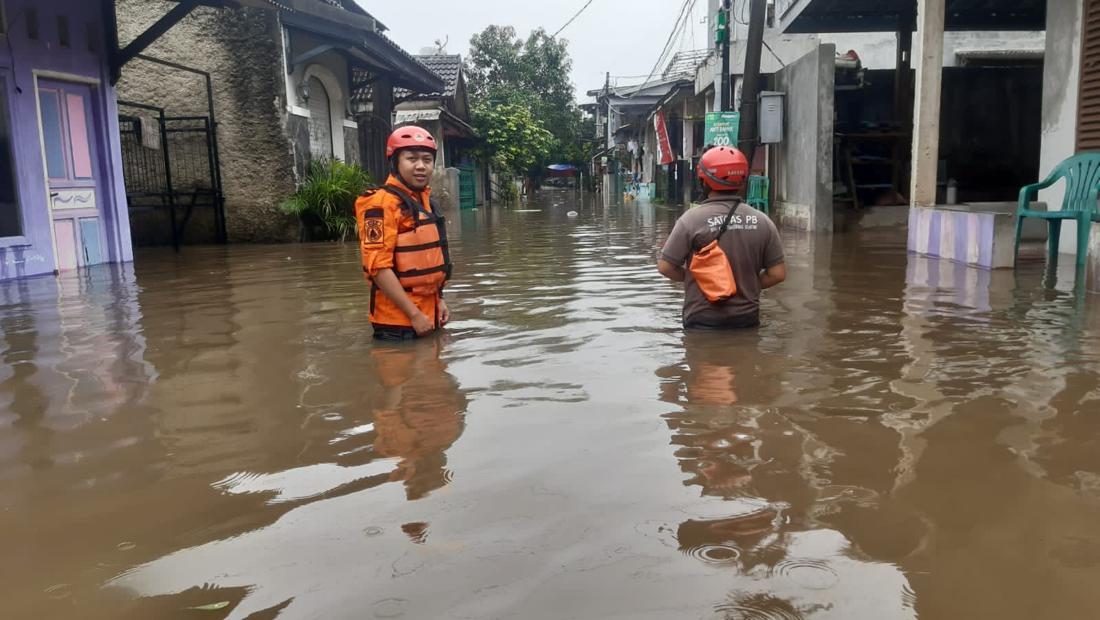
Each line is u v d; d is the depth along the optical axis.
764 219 5.06
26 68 9.41
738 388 3.68
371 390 3.79
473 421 3.27
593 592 1.92
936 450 2.84
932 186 9.70
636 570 2.03
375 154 19.27
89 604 1.94
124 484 2.71
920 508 2.36
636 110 36.88
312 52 13.95
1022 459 2.74
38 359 4.68
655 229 15.76
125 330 5.55
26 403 3.75
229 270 9.40
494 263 9.48
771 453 2.83
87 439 3.20
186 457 2.96
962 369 3.95
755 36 14.76
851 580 1.96
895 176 15.46
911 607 1.84
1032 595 1.89
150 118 13.95
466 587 1.96
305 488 2.62
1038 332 4.80
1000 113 16.14
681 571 2.02
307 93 14.91
